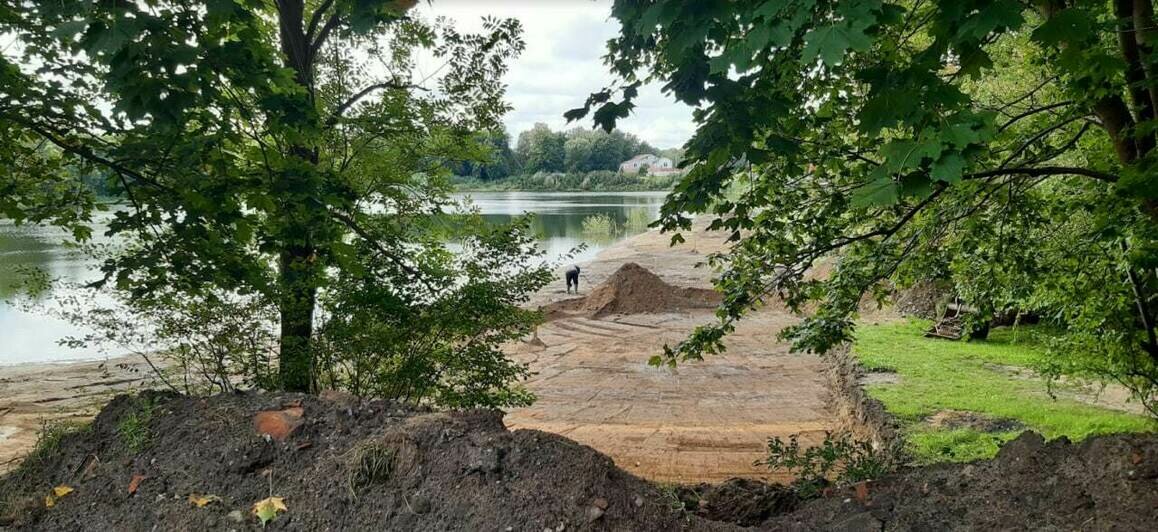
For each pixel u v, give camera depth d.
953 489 3.68
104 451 3.77
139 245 5.61
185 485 3.45
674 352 6.16
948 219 6.39
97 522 3.32
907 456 7.34
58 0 3.39
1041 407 9.16
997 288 7.06
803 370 14.50
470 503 3.18
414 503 3.22
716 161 3.81
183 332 5.58
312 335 6.43
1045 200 6.67
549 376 14.24
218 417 3.82
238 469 3.48
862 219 6.13
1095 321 6.38
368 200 8.36
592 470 3.41
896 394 9.98
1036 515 3.24
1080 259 6.45
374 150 8.59
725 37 2.67
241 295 5.70
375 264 7.08
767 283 5.97
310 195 5.23
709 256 6.40
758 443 9.61
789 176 5.66
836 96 5.08
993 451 7.31
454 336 7.00
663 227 4.64
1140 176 3.68
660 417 11.16
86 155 5.05
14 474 3.72
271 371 6.09
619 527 3.18
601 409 11.67
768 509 4.30
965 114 2.22
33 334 17.69
